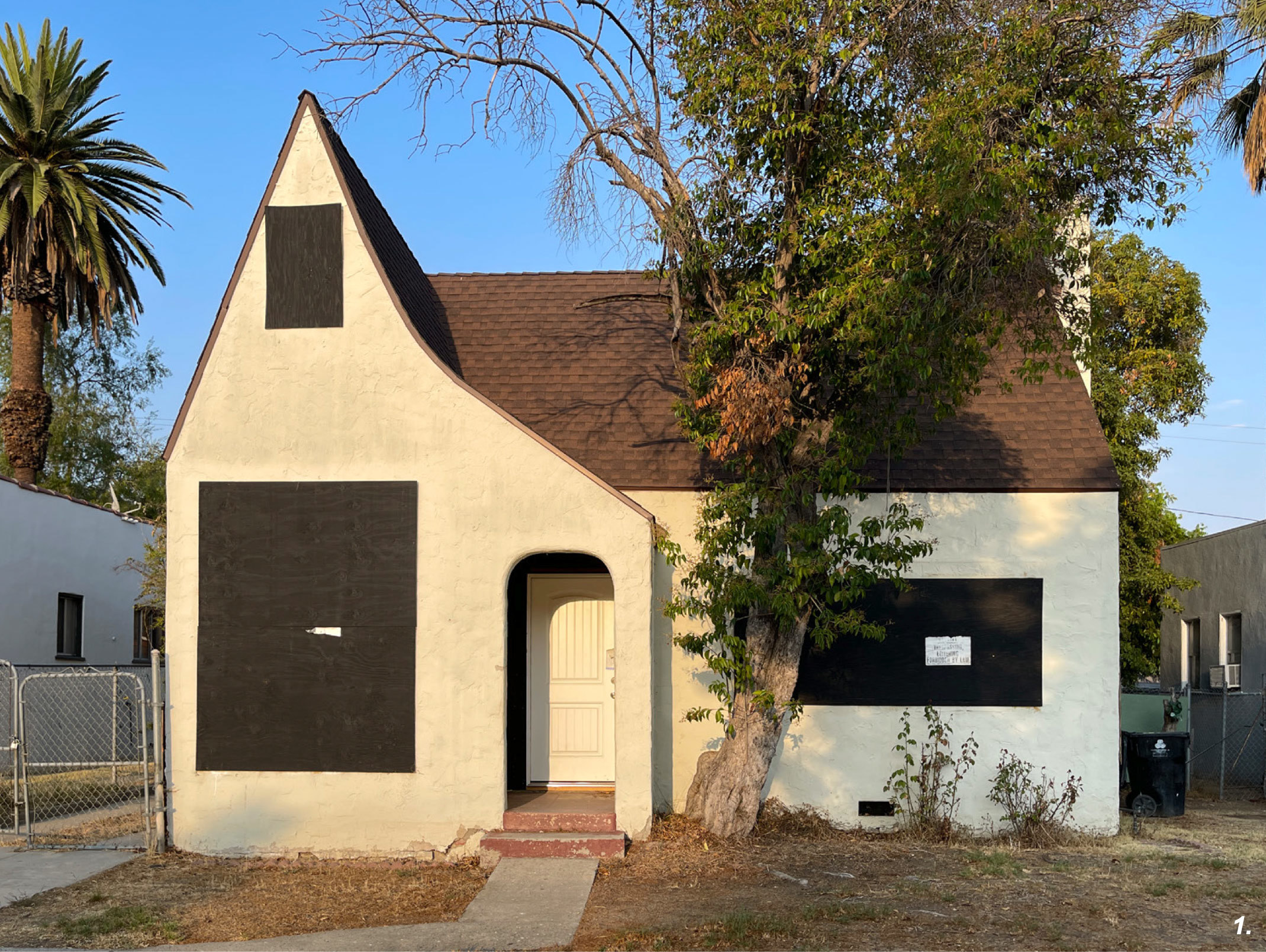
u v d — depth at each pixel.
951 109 9.27
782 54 10.05
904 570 12.16
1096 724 12.22
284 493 11.10
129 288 25.73
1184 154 9.88
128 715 20.66
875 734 12.31
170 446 11.16
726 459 11.20
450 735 10.77
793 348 10.41
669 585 12.42
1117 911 8.68
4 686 17.88
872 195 10.20
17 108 22.92
